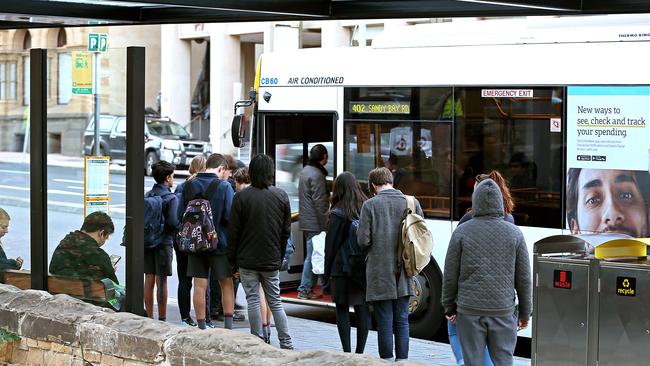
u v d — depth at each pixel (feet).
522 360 37.63
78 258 33.30
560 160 38.24
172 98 179.01
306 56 46.16
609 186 37.14
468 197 40.83
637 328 24.70
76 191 33.35
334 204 34.47
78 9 40.29
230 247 34.68
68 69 33.47
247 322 43.88
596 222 37.37
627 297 24.84
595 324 25.36
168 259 40.16
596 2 34.42
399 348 33.22
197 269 38.22
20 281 35.91
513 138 39.55
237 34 167.22
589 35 37.88
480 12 36.37
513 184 39.42
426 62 42.09
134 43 188.44
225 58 167.73
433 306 41.70
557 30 38.73
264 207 34.32
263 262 34.40
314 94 45.73
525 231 38.88
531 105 39.11
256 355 23.31
